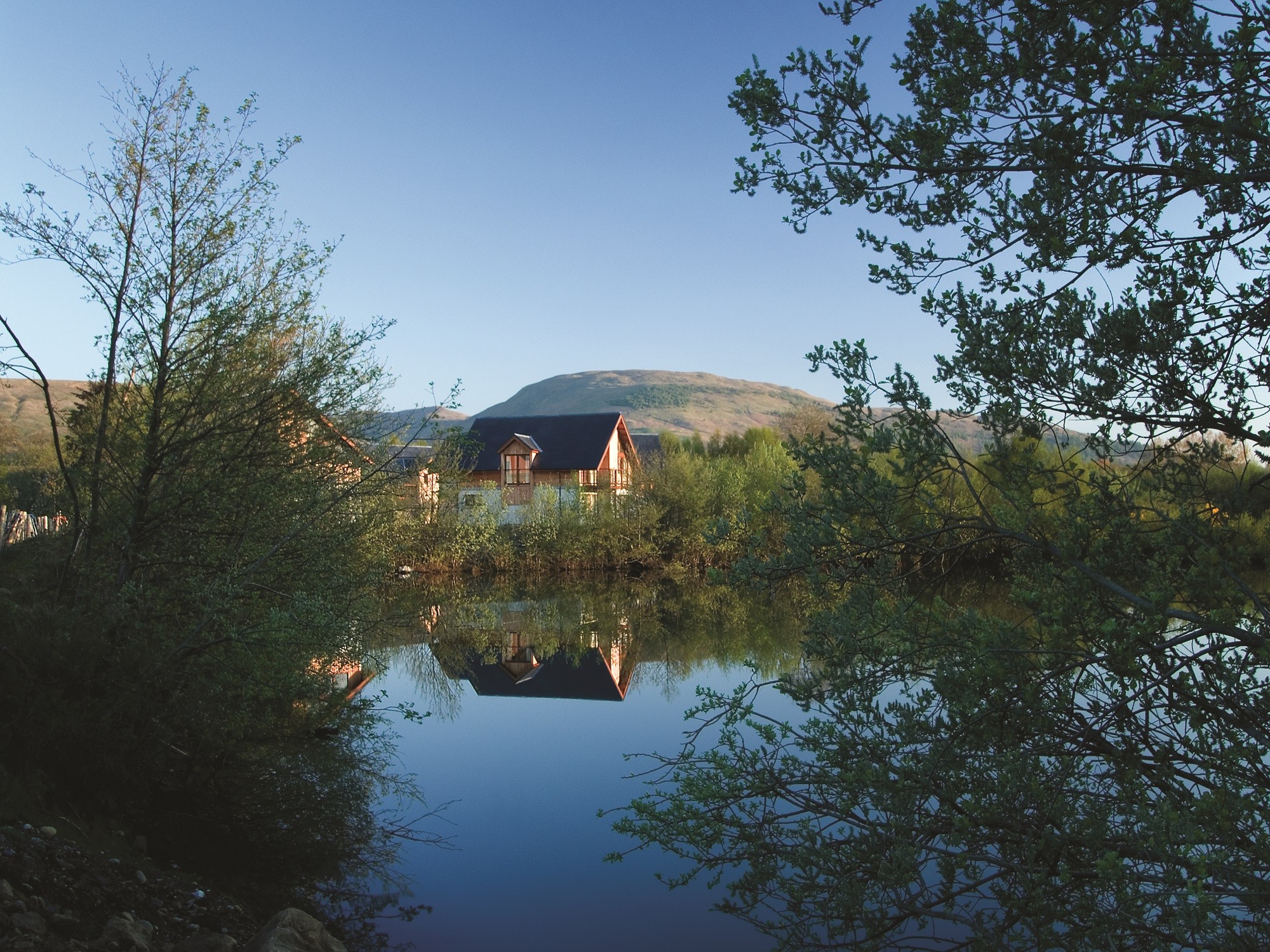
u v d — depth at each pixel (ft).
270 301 29.60
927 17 10.57
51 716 20.01
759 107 11.46
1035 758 11.65
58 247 26.02
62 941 13.84
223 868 21.76
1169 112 9.30
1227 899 11.27
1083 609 10.60
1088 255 10.14
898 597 12.28
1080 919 10.71
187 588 26.66
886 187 11.18
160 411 27.53
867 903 13.99
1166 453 11.32
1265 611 9.46
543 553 111.34
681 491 113.91
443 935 19.90
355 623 29.96
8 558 30.81
